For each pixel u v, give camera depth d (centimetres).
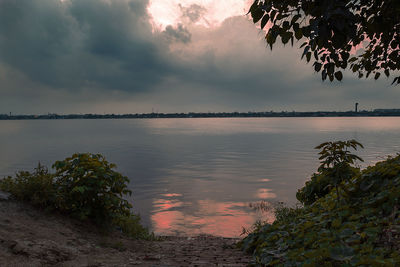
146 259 490
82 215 598
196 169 4700
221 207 2244
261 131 19562
